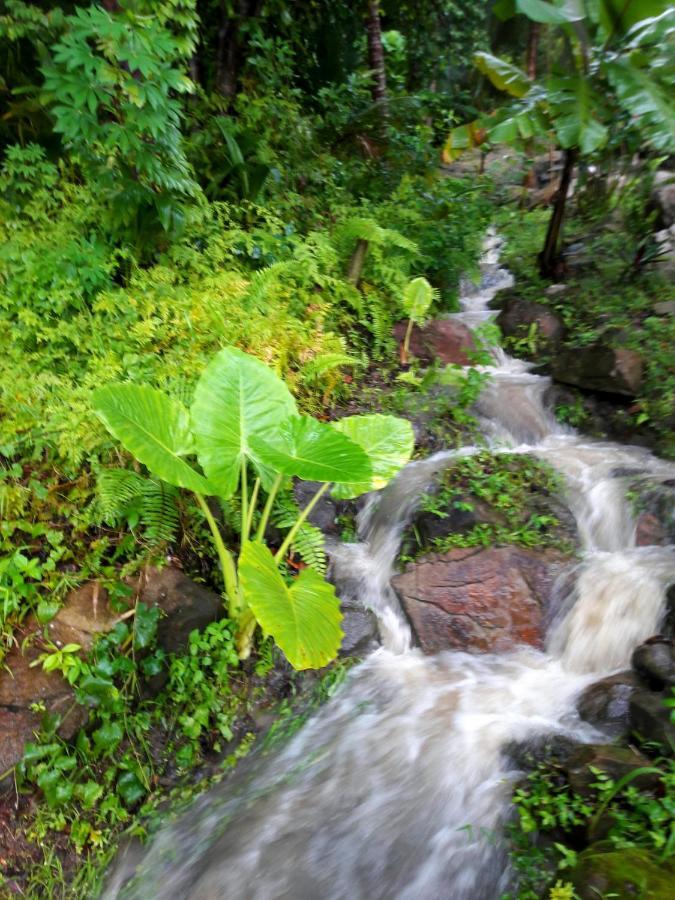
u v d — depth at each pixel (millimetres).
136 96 4090
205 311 4473
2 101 5461
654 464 5043
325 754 3318
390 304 6316
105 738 3004
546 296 6836
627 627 3758
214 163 6059
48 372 3949
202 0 7297
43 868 2713
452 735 3320
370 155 8625
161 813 3023
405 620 4039
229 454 3229
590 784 2771
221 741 3338
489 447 5234
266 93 7414
